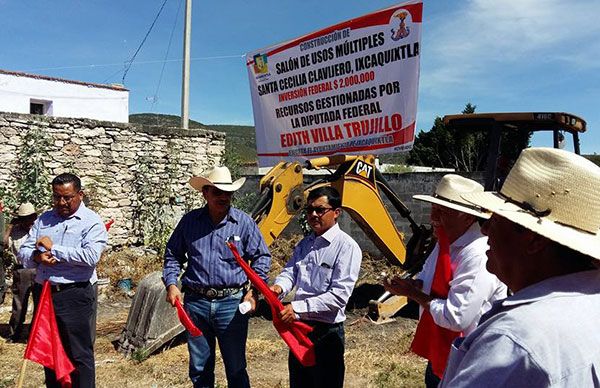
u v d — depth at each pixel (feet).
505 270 4.80
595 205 4.33
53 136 35.65
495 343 3.99
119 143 38.19
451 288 8.51
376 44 16.90
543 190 4.51
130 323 20.85
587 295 4.16
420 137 97.76
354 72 17.52
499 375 3.87
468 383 4.03
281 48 19.70
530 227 4.35
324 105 18.63
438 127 93.15
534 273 4.55
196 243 13.11
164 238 38.06
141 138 39.04
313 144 19.19
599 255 4.09
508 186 4.86
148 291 20.68
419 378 17.75
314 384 11.98
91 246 13.46
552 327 3.88
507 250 4.73
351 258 11.75
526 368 3.78
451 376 4.63
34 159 34.22
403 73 16.35
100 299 28.96
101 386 17.06
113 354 20.27
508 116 20.89
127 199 38.50
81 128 36.70
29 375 17.98
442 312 8.41
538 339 3.84
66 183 13.65
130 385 17.19
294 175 22.09
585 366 3.76
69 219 13.85
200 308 12.96
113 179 37.96
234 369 13.03
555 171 4.51
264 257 13.67
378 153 17.26
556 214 4.43
